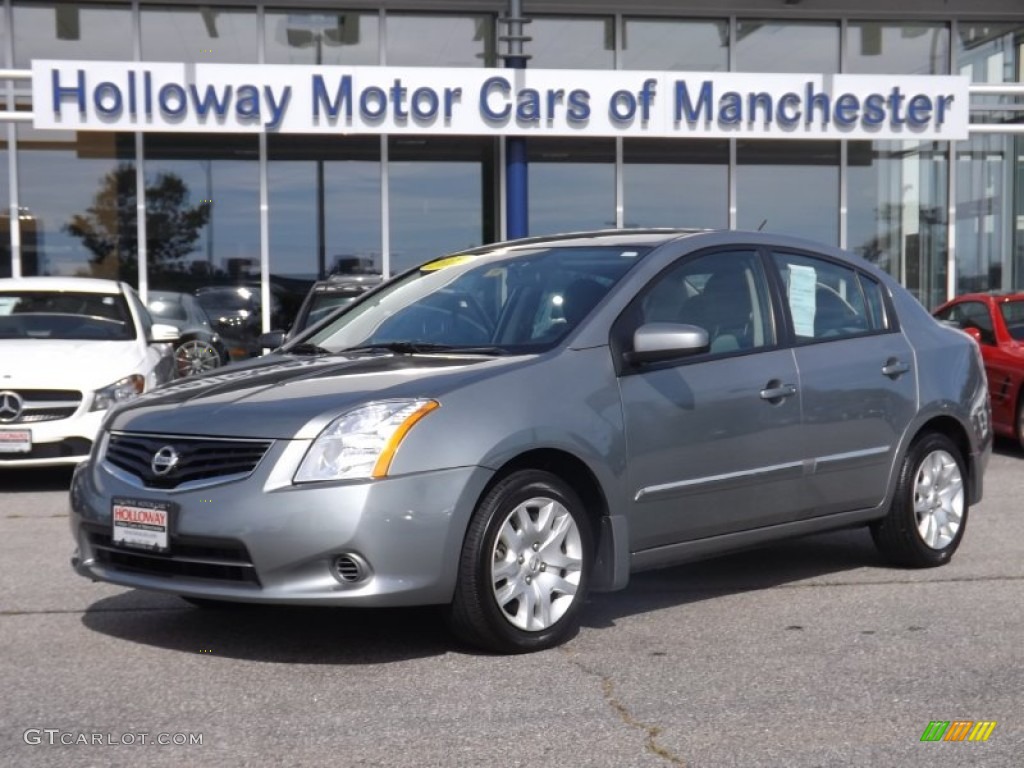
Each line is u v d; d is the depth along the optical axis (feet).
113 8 53.78
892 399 20.86
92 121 45.68
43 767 12.44
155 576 16.11
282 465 15.25
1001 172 59.11
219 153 53.98
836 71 57.72
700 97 47.88
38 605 19.17
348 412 15.47
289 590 15.12
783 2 55.83
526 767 12.37
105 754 12.80
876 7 56.70
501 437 15.85
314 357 18.52
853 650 16.53
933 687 14.94
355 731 13.44
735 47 56.95
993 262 59.16
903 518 21.17
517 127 47.03
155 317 53.01
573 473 17.13
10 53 53.47
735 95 48.14
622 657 16.22
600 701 14.42
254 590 15.28
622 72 47.37
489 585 15.80
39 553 23.30
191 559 15.58
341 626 17.88
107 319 33.91
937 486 21.77
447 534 15.43
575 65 56.08
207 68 45.96
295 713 14.06
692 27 56.65
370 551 15.02
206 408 16.33
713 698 14.52
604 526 17.17
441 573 15.44
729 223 56.75
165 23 54.13
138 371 30.99
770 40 57.31
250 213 54.29
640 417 17.43
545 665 15.85
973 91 49.34
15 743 13.12
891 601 19.29
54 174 53.42
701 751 12.80
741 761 12.52
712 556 18.93
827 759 12.59
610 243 19.58
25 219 53.36
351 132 46.60
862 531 25.25
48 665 15.98
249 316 54.44
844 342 20.56
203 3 54.03
